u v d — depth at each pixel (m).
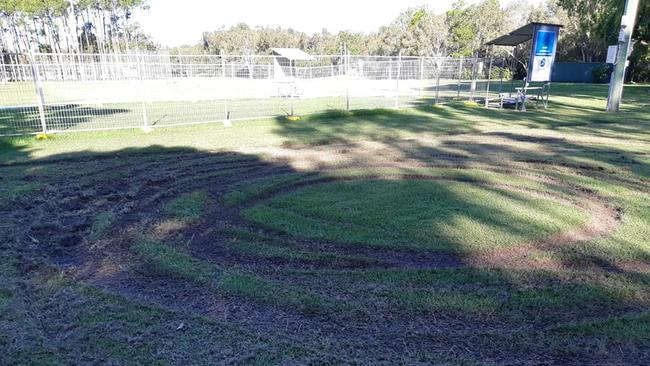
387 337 2.60
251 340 2.56
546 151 8.16
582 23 30.94
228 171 6.64
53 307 2.91
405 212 4.71
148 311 2.86
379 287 3.15
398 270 3.39
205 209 4.91
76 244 4.00
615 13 21.61
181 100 18.56
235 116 13.24
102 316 2.80
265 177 6.25
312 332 2.64
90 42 57.97
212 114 13.79
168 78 18.36
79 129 10.36
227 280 3.25
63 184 5.93
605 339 2.61
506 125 11.53
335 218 4.55
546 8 52.78
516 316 2.82
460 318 2.80
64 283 3.23
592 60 43.28
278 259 3.61
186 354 2.44
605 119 12.69
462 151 8.16
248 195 5.39
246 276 3.30
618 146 8.62
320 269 3.42
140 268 3.47
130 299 3.00
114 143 8.84
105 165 7.00
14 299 3.00
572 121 12.30
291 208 4.88
